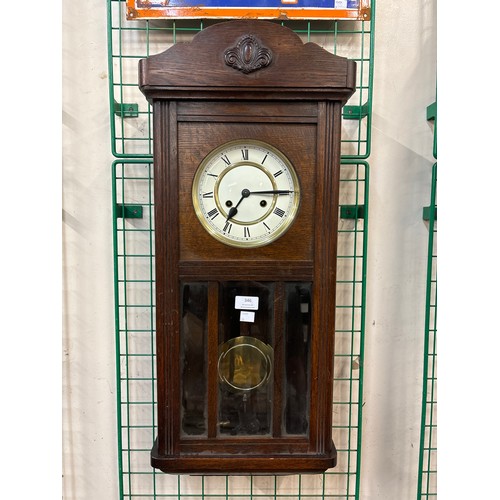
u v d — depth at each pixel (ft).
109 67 3.32
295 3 3.41
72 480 3.84
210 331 2.86
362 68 3.55
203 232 2.80
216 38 2.64
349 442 3.72
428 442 3.88
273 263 2.81
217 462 2.87
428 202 3.76
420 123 3.71
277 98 2.70
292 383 2.90
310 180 2.79
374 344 3.83
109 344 3.78
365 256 3.46
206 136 2.74
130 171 3.68
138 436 3.83
